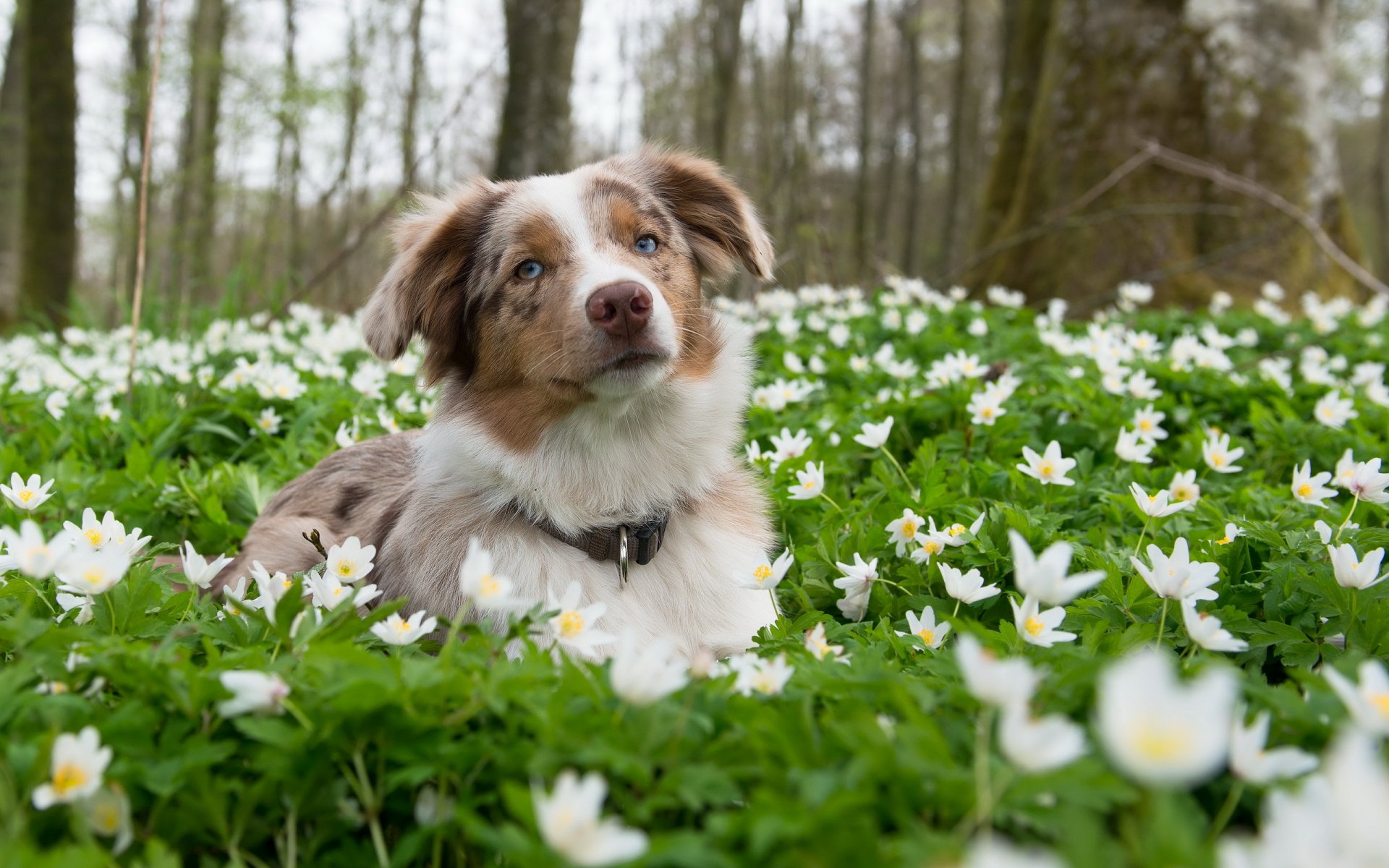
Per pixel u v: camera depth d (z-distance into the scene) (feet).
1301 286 7.17
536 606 2.14
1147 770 1.38
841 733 1.85
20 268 9.99
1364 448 3.60
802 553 2.91
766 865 1.72
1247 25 7.35
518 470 2.83
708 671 2.10
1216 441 3.64
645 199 3.10
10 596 2.46
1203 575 2.27
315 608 2.26
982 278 8.19
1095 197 7.19
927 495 3.00
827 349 5.38
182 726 2.00
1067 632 2.34
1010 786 1.77
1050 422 3.82
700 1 18.16
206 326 6.67
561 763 1.88
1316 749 1.94
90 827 1.88
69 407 4.33
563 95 8.87
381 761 1.96
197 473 3.66
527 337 2.85
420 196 3.34
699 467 2.94
